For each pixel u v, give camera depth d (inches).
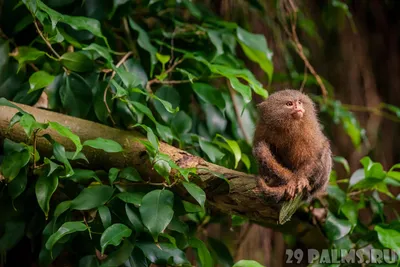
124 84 144.9
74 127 138.6
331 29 261.7
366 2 274.2
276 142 137.3
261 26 224.4
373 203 166.4
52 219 135.2
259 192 124.8
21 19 153.6
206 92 160.6
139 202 130.6
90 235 126.9
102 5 163.3
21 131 133.0
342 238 158.6
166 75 162.1
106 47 164.2
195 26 177.2
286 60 223.9
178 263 134.0
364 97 264.4
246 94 147.1
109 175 132.2
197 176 130.9
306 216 165.0
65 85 147.6
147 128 129.6
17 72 144.5
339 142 257.3
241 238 205.3
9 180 127.2
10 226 140.9
